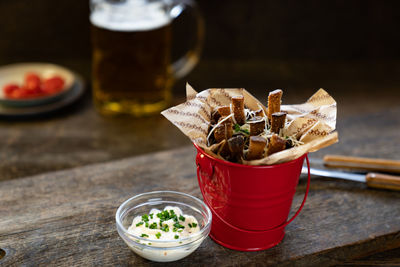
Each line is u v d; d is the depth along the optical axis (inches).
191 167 31.1
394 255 26.7
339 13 51.5
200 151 24.1
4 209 27.4
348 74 50.2
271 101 24.5
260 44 52.4
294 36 52.2
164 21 37.7
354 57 53.9
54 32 49.8
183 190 29.0
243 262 24.8
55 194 28.6
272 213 24.5
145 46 37.1
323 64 52.8
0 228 26.2
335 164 30.6
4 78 42.5
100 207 27.7
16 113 38.6
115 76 38.3
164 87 39.8
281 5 50.4
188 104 24.5
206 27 50.9
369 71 51.3
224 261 24.8
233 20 50.7
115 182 29.6
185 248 23.7
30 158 35.0
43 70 43.8
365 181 29.3
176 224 24.5
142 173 30.4
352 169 30.6
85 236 25.9
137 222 24.9
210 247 25.5
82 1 48.8
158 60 38.3
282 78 48.6
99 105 40.4
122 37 36.5
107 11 36.5
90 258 24.7
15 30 49.1
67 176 30.0
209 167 24.0
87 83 46.5
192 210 26.1
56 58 50.9
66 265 24.4
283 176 23.7
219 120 24.2
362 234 26.4
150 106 39.9
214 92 25.6
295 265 25.3
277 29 51.7
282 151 23.0
